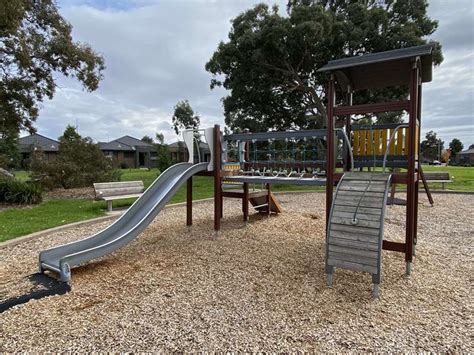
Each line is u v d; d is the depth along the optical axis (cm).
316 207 781
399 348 203
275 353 198
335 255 298
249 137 512
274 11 1388
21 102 973
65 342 210
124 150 3947
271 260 378
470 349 202
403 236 496
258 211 686
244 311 252
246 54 1360
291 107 1574
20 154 2836
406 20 1389
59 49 979
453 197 909
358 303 268
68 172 1162
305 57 1342
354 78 433
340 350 201
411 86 323
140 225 393
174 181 463
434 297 280
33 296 277
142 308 257
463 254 407
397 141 399
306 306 262
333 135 375
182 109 3130
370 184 321
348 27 1259
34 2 930
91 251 338
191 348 204
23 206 793
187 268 353
